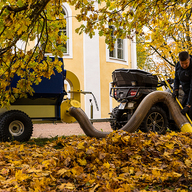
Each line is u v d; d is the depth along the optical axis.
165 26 4.86
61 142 5.07
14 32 3.48
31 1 3.13
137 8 4.23
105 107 15.84
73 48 15.14
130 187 2.58
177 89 5.75
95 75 15.56
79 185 2.68
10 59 4.03
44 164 3.18
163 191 2.49
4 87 4.40
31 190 2.47
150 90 6.93
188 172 3.07
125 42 17.42
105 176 2.84
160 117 6.66
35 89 6.07
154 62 14.80
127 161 3.53
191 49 10.66
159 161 3.51
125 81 7.06
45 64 4.41
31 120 6.21
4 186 2.52
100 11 4.14
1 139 5.52
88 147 3.88
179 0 4.46
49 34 4.08
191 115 5.44
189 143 4.38
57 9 3.98
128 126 5.60
